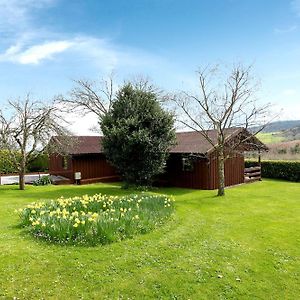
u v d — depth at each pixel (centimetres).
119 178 2927
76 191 1953
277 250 893
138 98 1956
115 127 1928
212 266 774
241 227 1124
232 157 2333
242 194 1883
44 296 631
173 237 973
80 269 733
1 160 2555
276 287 691
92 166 2780
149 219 1074
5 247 848
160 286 677
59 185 2408
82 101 3431
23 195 1792
